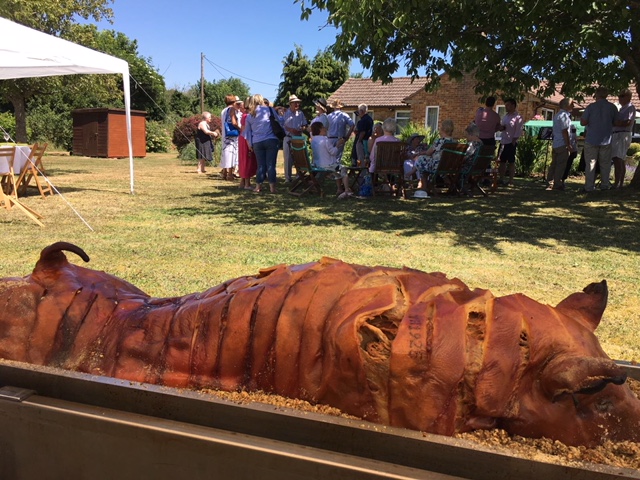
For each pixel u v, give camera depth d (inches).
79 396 68.6
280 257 235.8
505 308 63.7
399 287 70.1
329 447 58.7
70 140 1320.1
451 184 462.6
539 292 193.6
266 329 70.8
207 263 224.8
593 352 61.8
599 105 469.7
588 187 489.4
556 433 60.0
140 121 1136.8
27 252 239.9
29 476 70.2
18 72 435.5
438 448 54.2
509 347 60.9
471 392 60.4
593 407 60.7
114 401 66.9
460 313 62.6
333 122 433.4
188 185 531.2
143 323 79.7
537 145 705.0
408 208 383.9
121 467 64.5
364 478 53.9
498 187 538.9
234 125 586.2
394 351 60.4
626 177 677.9
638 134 945.5
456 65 512.4
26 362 80.3
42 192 420.8
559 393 59.1
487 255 248.2
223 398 66.2
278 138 463.8
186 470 61.2
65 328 81.5
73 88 829.8
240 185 512.4
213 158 823.1
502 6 378.6
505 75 535.8
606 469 50.1
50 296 83.7
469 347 61.2
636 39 434.9
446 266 227.0
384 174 455.2
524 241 279.3
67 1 710.5
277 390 70.3
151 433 61.6
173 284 193.9
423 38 443.5
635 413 60.9
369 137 526.3
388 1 364.8
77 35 727.1
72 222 315.9
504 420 61.3
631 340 150.9
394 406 61.2
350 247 258.4
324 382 66.1
